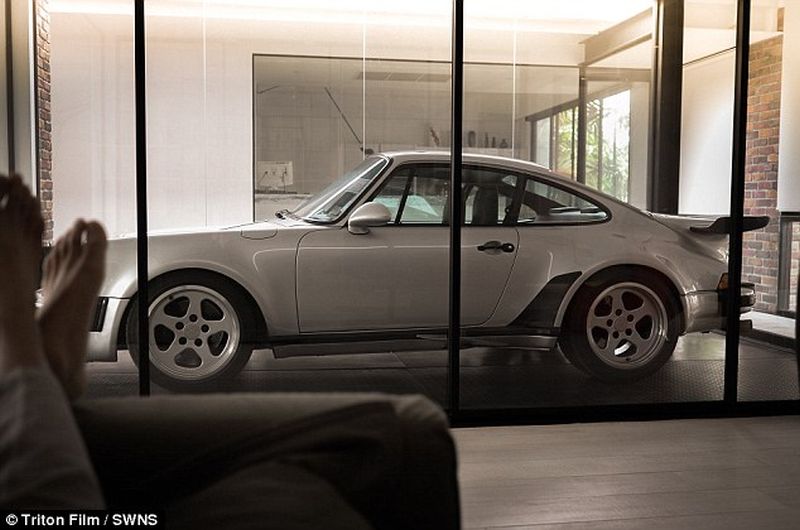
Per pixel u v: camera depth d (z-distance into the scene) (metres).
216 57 3.69
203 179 3.70
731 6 3.97
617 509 2.74
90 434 1.15
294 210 3.75
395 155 3.79
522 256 3.86
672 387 4.01
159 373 3.71
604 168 3.91
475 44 3.80
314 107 3.76
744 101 4.00
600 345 3.95
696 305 4.02
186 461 1.14
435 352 3.84
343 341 3.79
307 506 1.00
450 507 1.19
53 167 3.66
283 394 1.27
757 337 4.07
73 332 1.22
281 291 3.75
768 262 4.07
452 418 3.82
